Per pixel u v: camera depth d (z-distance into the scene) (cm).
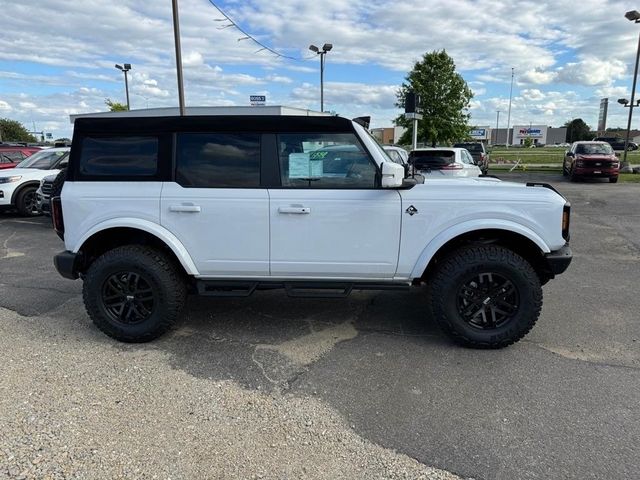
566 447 269
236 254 397
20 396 321
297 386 338
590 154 1952
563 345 403
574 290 551
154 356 385
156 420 296
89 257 423
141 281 405
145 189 394
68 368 363
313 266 395
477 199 381
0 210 1181
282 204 386
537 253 400
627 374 353
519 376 350
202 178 394
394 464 257
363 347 401
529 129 10388
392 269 392
